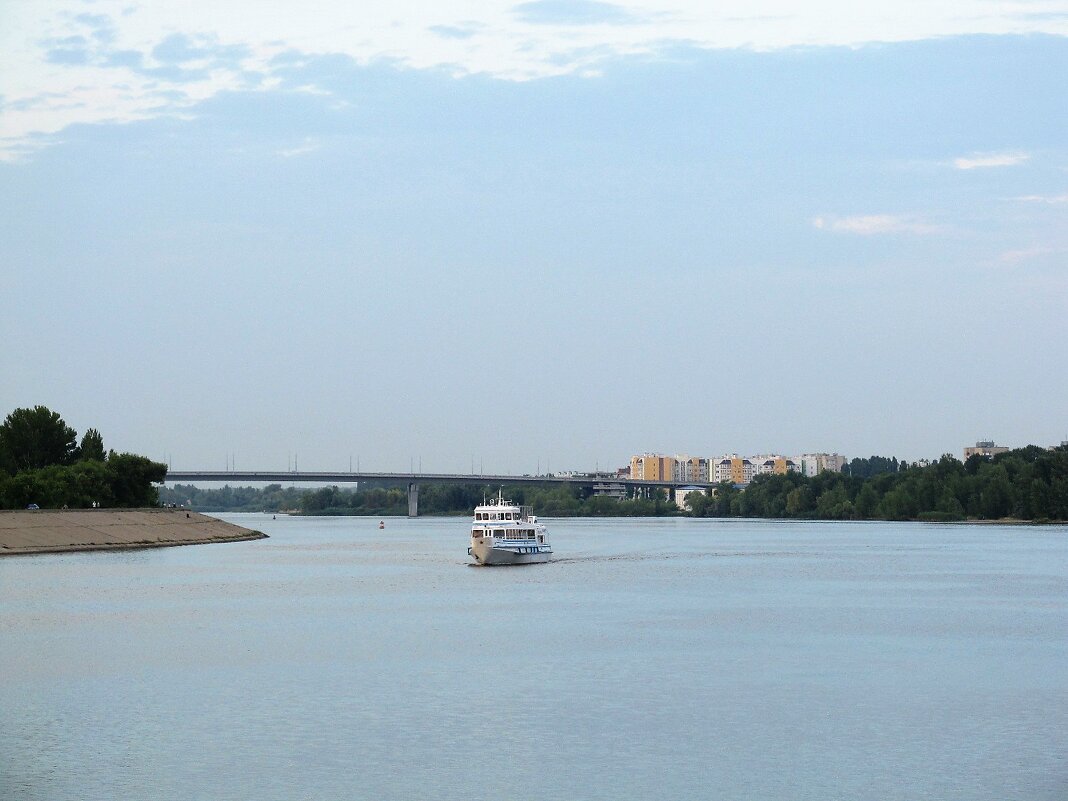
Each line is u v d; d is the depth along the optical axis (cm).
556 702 9550
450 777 7538
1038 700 9688
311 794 7206
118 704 9462
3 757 7950
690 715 9131
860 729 8712
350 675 10669
